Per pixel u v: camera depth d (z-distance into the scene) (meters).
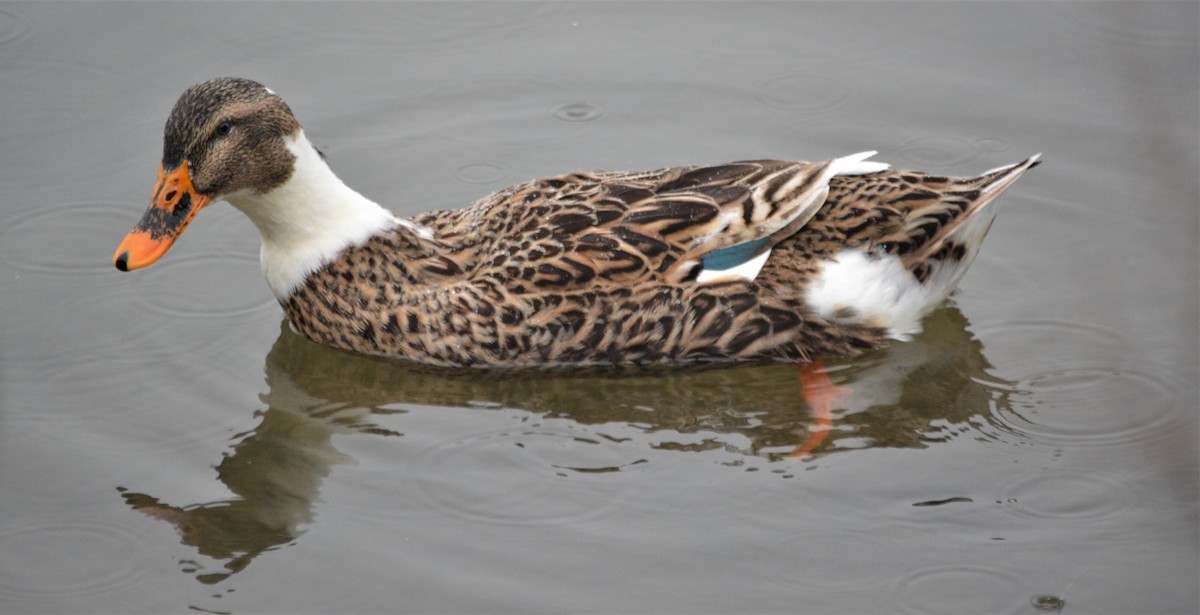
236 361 10.98
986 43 14.29
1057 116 13.34
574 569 8.88
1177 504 9.34
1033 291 11.62
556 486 9.62
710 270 10.37
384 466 9.85
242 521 9.38
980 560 8.91
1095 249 12.02
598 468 9.80
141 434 10.21
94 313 11.47
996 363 10.84
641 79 14.16
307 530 9.27
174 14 14.69
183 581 8.89
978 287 11.69
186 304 11.63
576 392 10.62
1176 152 12.70
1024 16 14.58
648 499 9.48
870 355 10.82
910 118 13.49
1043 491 9.51
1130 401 10.37
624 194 10.59
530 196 10.83
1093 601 8.55
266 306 11.65
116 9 14.70
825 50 14.41
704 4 15.02
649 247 10.31
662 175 10.81
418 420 10.34
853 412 10.39
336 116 13.59
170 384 10.72
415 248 10.68
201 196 10.30
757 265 10.34
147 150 13.02
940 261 10.70
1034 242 12.16
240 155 10.24
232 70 13.95
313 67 14.15
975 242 10.84
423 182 12.93
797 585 8.73
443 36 14.71
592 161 13.17
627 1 15.02
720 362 10.62
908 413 10.37
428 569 8.91
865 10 14.88
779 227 10.33
